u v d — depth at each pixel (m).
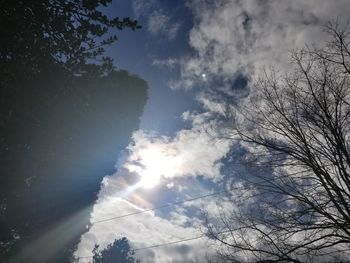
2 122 5.98
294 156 6.57
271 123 6.95
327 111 6.31
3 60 5.49
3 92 5.61
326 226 5.98
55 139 7.55
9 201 9.84
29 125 6.43
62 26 5.86
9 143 6.61
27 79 5.78
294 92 6.81
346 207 5.73
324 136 6.26
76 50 6.29
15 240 10.79
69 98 6.75
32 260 10.95
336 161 6.08
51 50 5.97
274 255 6.09
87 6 5.91
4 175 7.06
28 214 10.43
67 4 5.80
